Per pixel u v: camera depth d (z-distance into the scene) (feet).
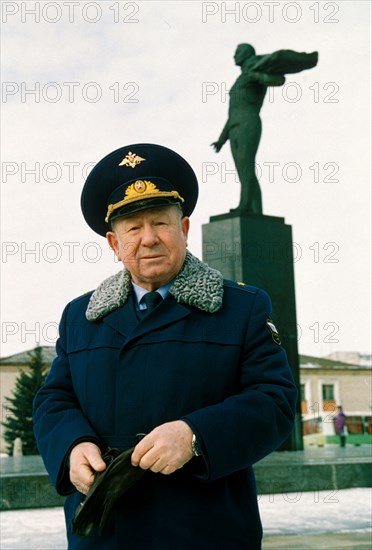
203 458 6.11
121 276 7.28
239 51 49.80
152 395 6.59
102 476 6.05
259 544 6.70
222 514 6.41
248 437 6.25
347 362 158.20
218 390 6.64
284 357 6.94
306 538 19.31
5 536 20.15
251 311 6.93
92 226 7.64
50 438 6.68
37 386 108.99
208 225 47.73
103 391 6.77
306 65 48.26
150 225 6.89
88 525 6.15
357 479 30.89
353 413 149.79
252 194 47.44
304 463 30.68
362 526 21.47
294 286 47.37
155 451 5.94
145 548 6.25
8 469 32.55
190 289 6.87
